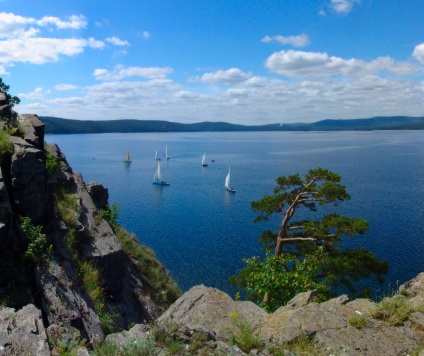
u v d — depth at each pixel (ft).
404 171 510.17
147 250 69.72
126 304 45.96
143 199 347.97
